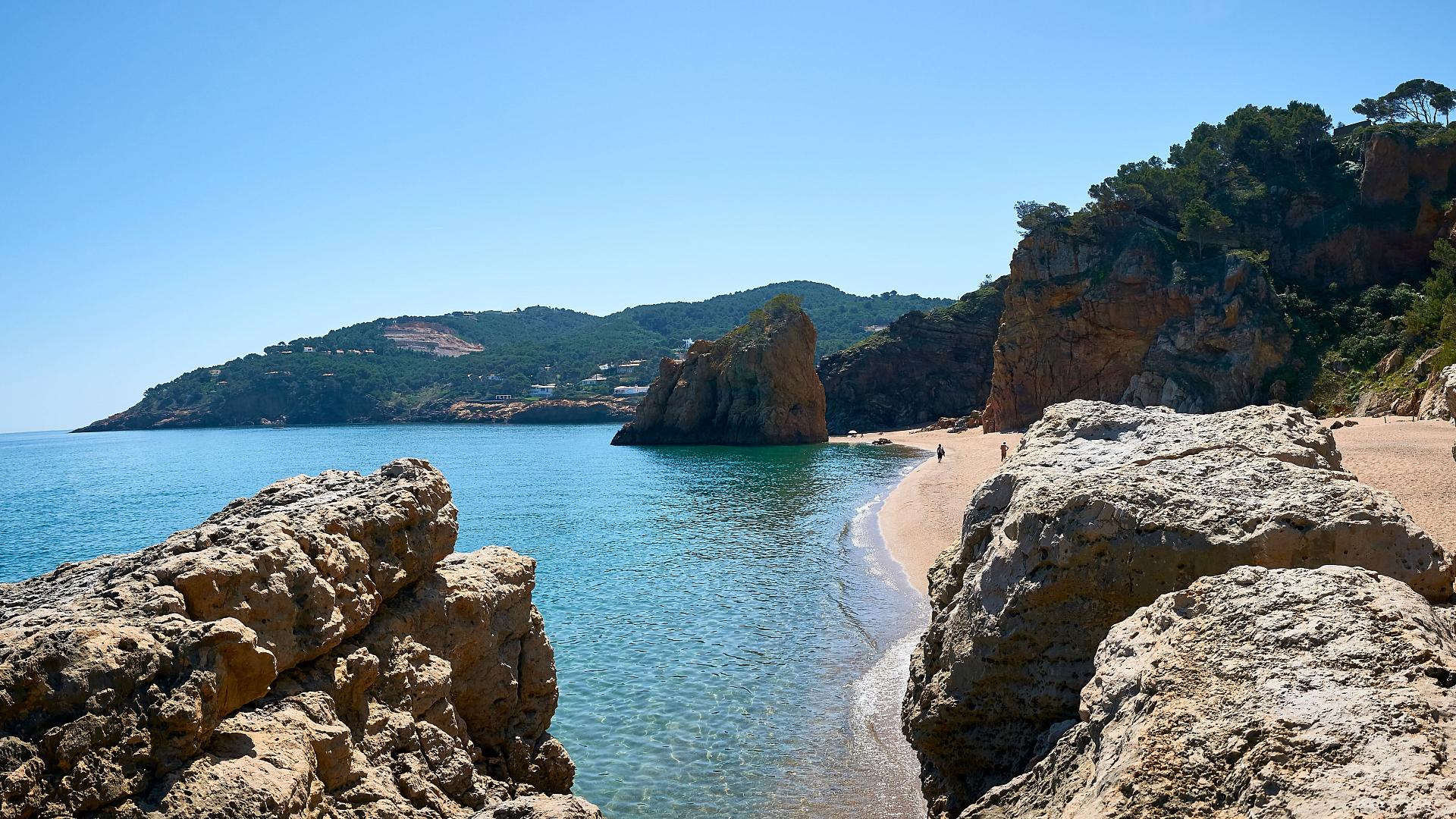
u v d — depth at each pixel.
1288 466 9.34
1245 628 5.95
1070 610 8.95
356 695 8.69
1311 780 4.57
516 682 11.45
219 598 7.55
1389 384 63.12
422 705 9.59
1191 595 6.56
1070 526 9.07
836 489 59.03
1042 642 9.02
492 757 11.05
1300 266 90.94
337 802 7.71
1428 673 5.16
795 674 19.20
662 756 15.18
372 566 9.59
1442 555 8.02
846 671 19.27
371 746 8.58
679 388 120.00
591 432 175.38
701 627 23.41
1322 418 69.31
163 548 8.35
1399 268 87.94
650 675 19.41
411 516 10.24
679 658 20.59
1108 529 8.88
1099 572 8.85
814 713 16.88
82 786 5.90
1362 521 8.11
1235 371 81.94
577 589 28.80
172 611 7.15
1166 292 89.94
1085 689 6.70
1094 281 95.31
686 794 13.79
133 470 104.38
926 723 9.86
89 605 7.02
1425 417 50.69
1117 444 11.34
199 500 71.19
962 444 93.94
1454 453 24.17
